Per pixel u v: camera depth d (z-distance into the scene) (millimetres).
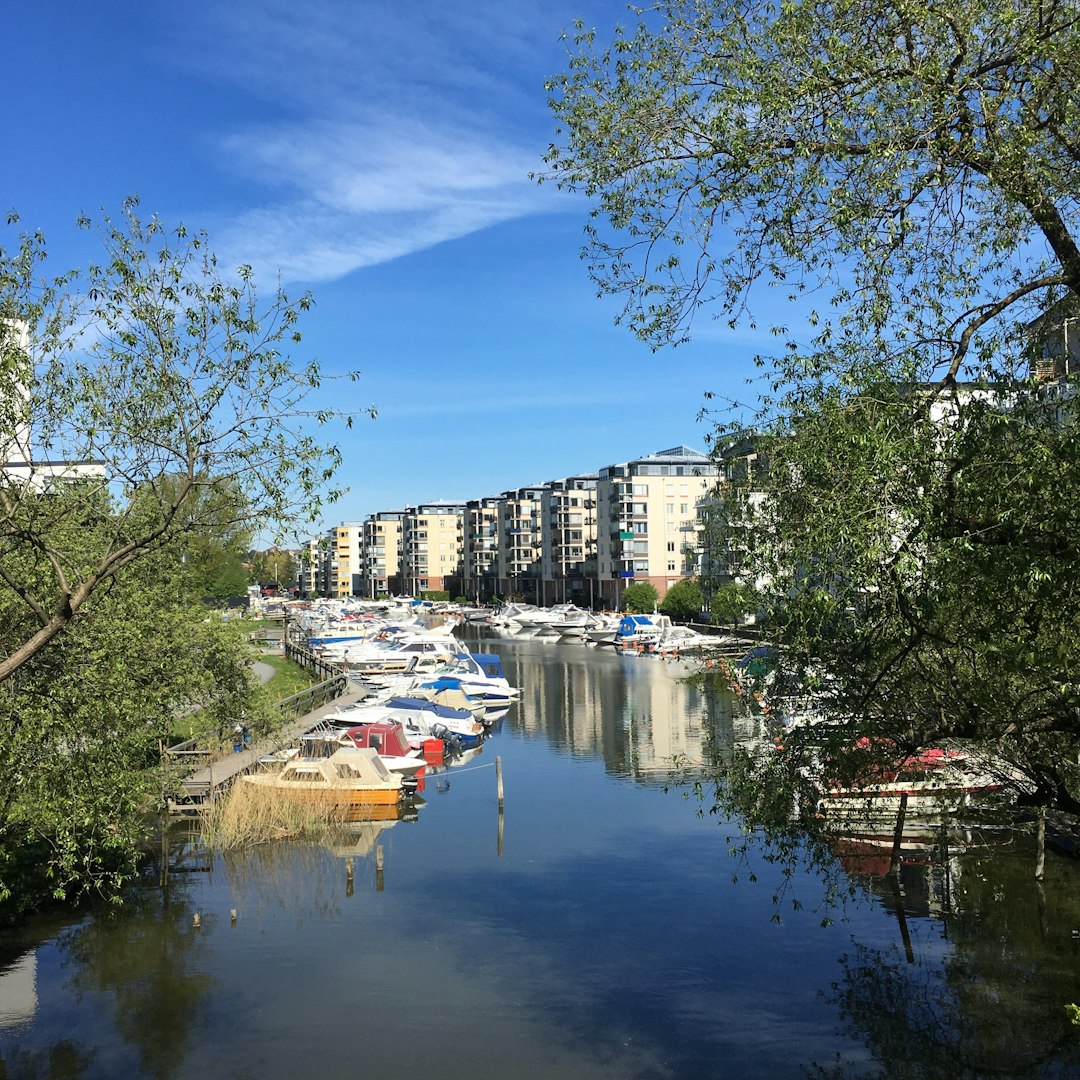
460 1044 15094
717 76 9633
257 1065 14570
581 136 10109
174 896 22109
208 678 23516
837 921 19812
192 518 10516
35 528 11086
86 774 15266
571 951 18641
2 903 20469
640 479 116125
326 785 28719
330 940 19375
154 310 10062
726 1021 15734
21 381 9977
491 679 55594
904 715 11156
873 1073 13938
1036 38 8438
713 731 15023
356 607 143625
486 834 27016
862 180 9219
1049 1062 14133
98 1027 15789
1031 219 9391
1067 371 9820
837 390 10336
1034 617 8633
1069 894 20734
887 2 8758
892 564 8242
